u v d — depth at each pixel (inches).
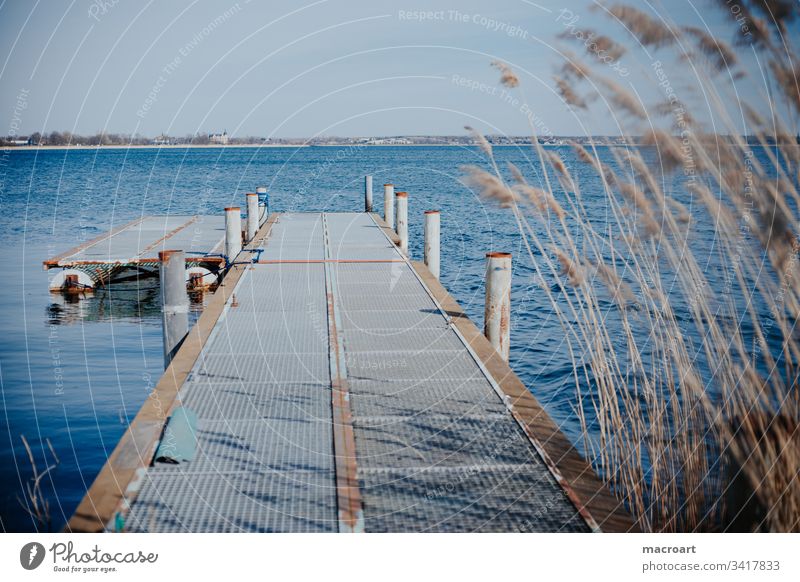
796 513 156.9
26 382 330.6
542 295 481.1
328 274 358.9
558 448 161.8
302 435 169.0
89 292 531.5
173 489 143.5
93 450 256.2
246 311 283.6
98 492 141.9
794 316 173.3
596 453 212.8
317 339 245.6
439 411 184.2
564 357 351.9
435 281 339.9
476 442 166.2
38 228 881.5
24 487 226.4
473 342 242.2
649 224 206.2
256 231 555.2
